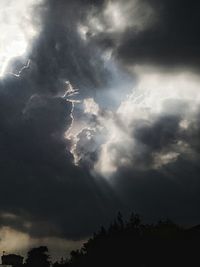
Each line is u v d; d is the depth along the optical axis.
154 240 51.69
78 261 60.81
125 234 56.62
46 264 82.06
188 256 45.53
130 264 51.69
